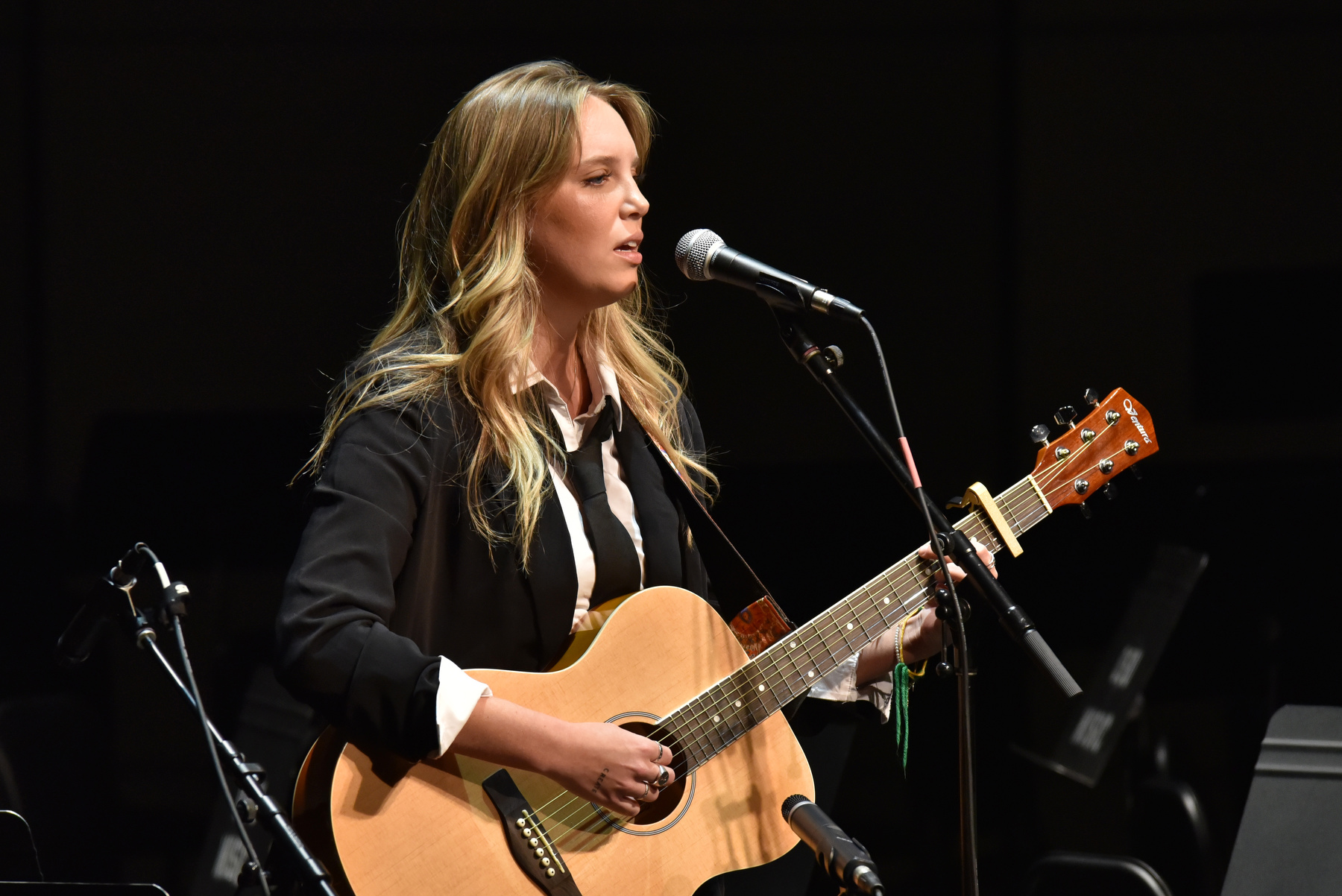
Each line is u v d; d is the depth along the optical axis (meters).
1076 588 11.53
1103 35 12.43
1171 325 12.53
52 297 10.91
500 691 5.50
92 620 5.31
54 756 8.55
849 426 11.98
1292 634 9.70
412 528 5.48
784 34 12.07
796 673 6.04
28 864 5.28
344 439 5.48
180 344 11.09
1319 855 5.06
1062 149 12.45
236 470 11.01
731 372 11.89
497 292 5.69
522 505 5.55
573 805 5.58
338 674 5.03
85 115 10.93
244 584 10.80
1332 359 12.30
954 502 6.49
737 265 5.88
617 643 5.79
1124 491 11.71
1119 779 11.75
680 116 11.96
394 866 5.22
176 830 10.50
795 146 12.12
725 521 11.71
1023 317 12.45
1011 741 11.80
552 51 11.71
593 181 5.82
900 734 6.32
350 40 11.34
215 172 11.15
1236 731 10.09
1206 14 12.46
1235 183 12.54
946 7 12.27
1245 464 12.31
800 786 6.00
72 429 10.91
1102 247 12.49
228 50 11.15
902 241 12.30
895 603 6.20
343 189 11.34
